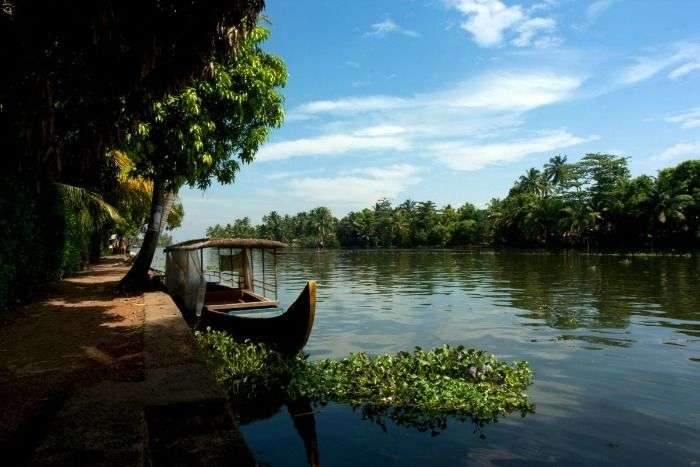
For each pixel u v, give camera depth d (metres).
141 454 3.56
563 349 11.58
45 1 4.89
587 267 39.94
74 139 6.94
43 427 4.58
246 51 12.44
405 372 8.80
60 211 16.92
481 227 107.56
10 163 7.74
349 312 18.42
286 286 29.75
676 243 65.88
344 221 151.50
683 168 67.75
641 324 14.71
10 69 5.23
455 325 15.20
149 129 11.77
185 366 6.10
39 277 14.92
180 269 13.98
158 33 5.89
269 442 6.46
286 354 10.63
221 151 13.34
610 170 77.50
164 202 15.83
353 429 6.84
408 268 45.53
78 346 7.70
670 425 6.84
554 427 6.80
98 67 6.02
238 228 176.88
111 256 39.72
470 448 6.16
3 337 8.40
